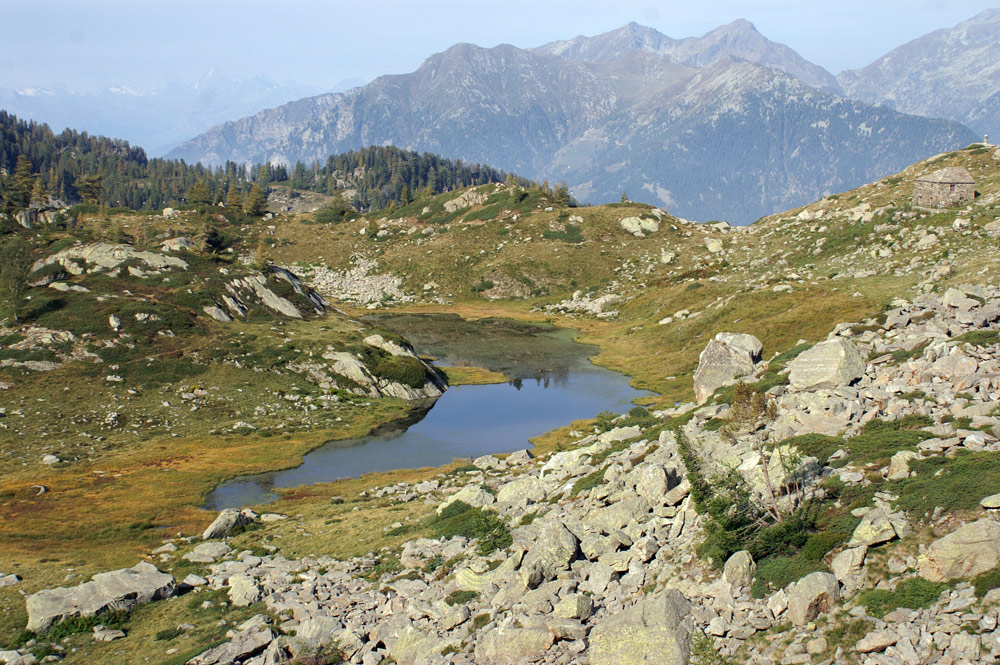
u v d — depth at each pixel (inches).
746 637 924.6
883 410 1455.5
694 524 1221.7
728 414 1772.9
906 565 920.9
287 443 3191.4
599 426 2898.6
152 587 1499.8
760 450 1157.7
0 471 2714.1
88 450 2987.2
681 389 3841.0
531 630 1035.9
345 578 1501.0
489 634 1064.2
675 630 949.2
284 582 1524.4
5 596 1539.1
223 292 4758.9
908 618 844.6
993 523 884.6
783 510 1129.4
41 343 3742.6
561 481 1850.4
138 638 1311.5
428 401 4025.6
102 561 1806.1
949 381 1492.4
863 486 1123.9
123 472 2760.8
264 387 3836.1
